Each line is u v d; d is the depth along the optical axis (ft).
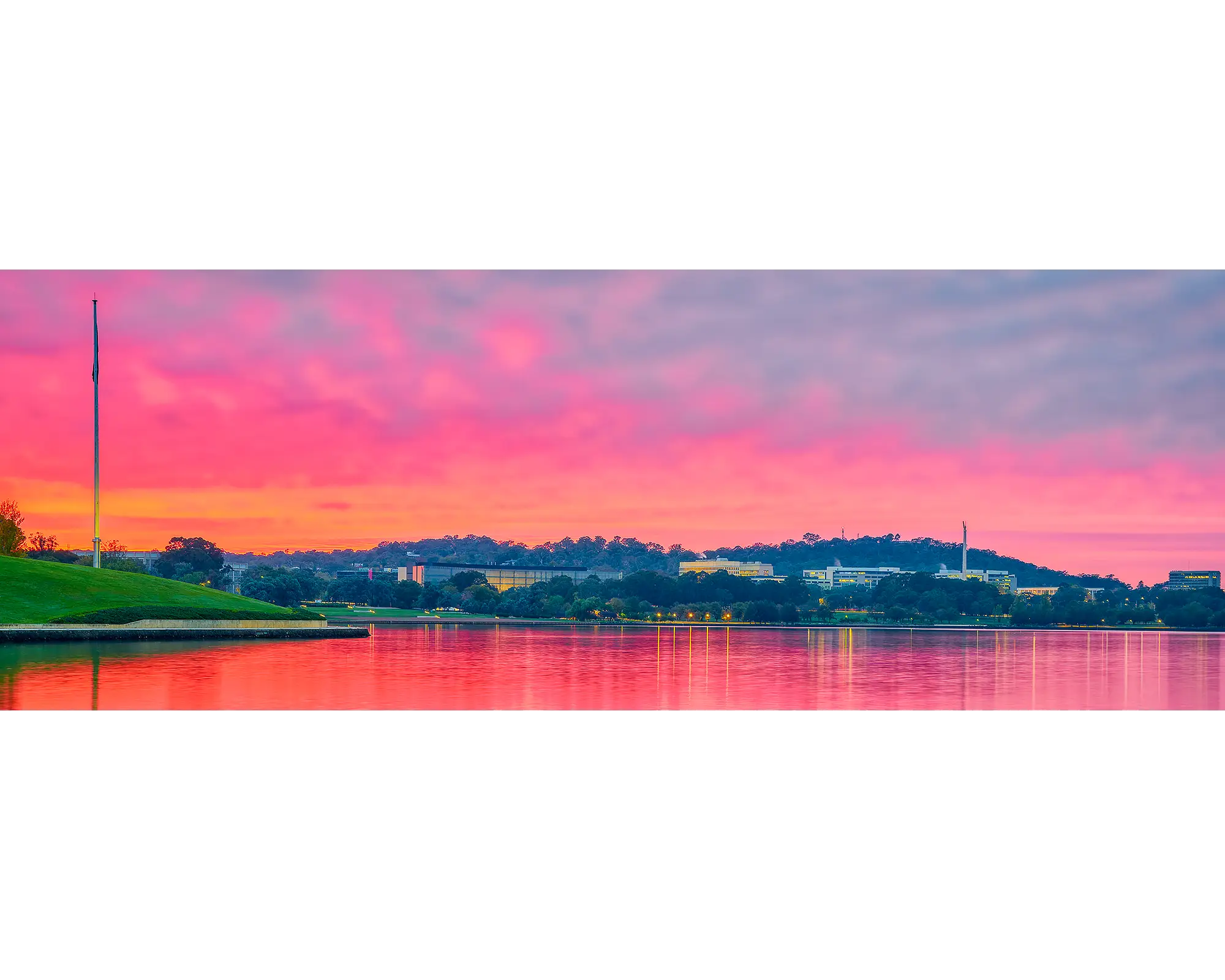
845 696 161.38
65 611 220.64
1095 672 215.51
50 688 140.15
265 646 217.36
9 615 213.87
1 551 301.63
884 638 382.63
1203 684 187.93
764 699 155.02
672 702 150.82
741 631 428.15
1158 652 299.99
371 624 417.69
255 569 595.47
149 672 160.15
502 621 473.26
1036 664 237.45
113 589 237.25
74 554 422.00
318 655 205.36
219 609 236.84
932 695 164.04
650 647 279.90
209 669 166.40
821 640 351.05
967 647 316.81
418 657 219.61
